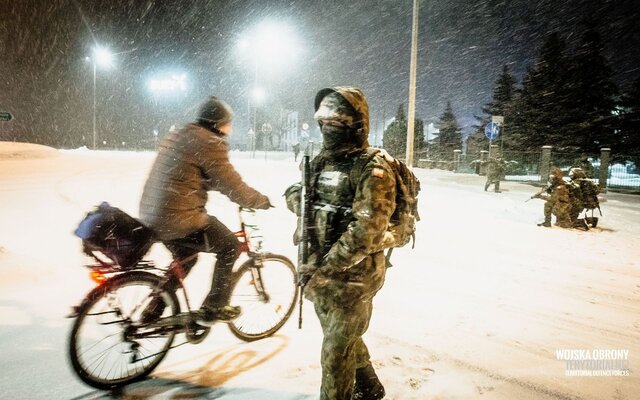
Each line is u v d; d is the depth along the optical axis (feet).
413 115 55.62
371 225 7.48
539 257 23.73
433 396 10.39
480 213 38.40
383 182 7.73
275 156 146.41
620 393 10.83
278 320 13.97
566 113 94.79
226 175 11.05
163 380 10.73
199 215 10.98
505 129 106.22
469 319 15.01
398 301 16.51
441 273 20.27
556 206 33.32
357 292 8.23
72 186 41.91
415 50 55.31
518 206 42.75
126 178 50.39
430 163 118.73
